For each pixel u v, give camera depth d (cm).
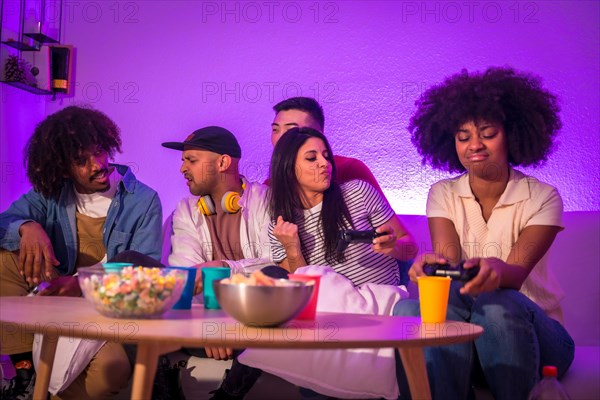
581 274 209
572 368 172
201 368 187
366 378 163
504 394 153
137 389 114
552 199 180
